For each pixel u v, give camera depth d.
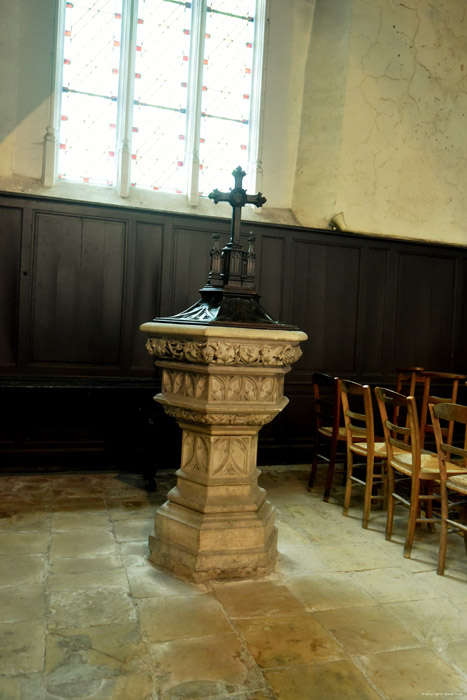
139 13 5.23
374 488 4.55
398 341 5.84
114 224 4.92
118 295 4.95
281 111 5.58
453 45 5.67
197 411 2.75
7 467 4.66
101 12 5.16
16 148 4.83
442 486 2.98
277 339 2.71
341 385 3.96
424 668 2.10
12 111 4.79
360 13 5.28
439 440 2.99
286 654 2.15
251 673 2.02
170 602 2.53
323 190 5.58
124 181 5.08
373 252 5.71
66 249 4.80
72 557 2.99
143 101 5.29
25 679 1.93
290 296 5.43
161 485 4.45
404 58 5.52
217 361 2.64
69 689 1.89
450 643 2.28
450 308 6.02
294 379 5.46
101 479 4.54
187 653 2.13
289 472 5.11
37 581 2.68
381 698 1.91
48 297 4.77
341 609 2.53
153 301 5.06
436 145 5.79
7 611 2.38
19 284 4.69
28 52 4.80
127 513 3.75
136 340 5.02
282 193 5.65
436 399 4.74
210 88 5.49
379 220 5.75
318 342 5.55
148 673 1.99
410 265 5.86
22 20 4.77
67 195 4.95
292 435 5.49
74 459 4.83
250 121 5.57
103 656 2.09
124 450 4.95
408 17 5.45
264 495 3.12
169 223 5.04
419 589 2.77
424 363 5.95
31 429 4.73
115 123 5.23
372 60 5.41
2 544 3.12
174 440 5.05
